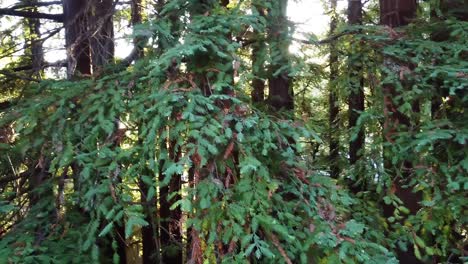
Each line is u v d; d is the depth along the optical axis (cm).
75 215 314
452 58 357
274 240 269
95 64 425
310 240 277
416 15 446
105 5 459
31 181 349
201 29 292
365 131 437
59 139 296
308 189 310
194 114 268
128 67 359
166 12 316
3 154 325
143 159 272
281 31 345
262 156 293
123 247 488
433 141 335
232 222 261
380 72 392
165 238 505
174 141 296
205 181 268
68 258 275
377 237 355
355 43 392
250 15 297
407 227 372
